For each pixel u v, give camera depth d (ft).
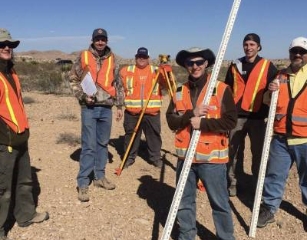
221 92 8.14
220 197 8.63
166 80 14.44
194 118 7.90
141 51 14.88
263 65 11.76
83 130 11.94
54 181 13.23
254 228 10.27
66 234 10.14
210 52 8.16
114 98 12.29
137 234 10.28
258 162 12.28
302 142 10.22
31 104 30.14
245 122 12.02
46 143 17.62
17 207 10.23
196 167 8.53
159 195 12.68
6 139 9.10
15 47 9.21
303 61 10.03
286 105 10.27
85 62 11.73
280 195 10.79
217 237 9.54
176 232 10.39
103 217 11.05
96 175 12.87
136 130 14.48
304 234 10.50
